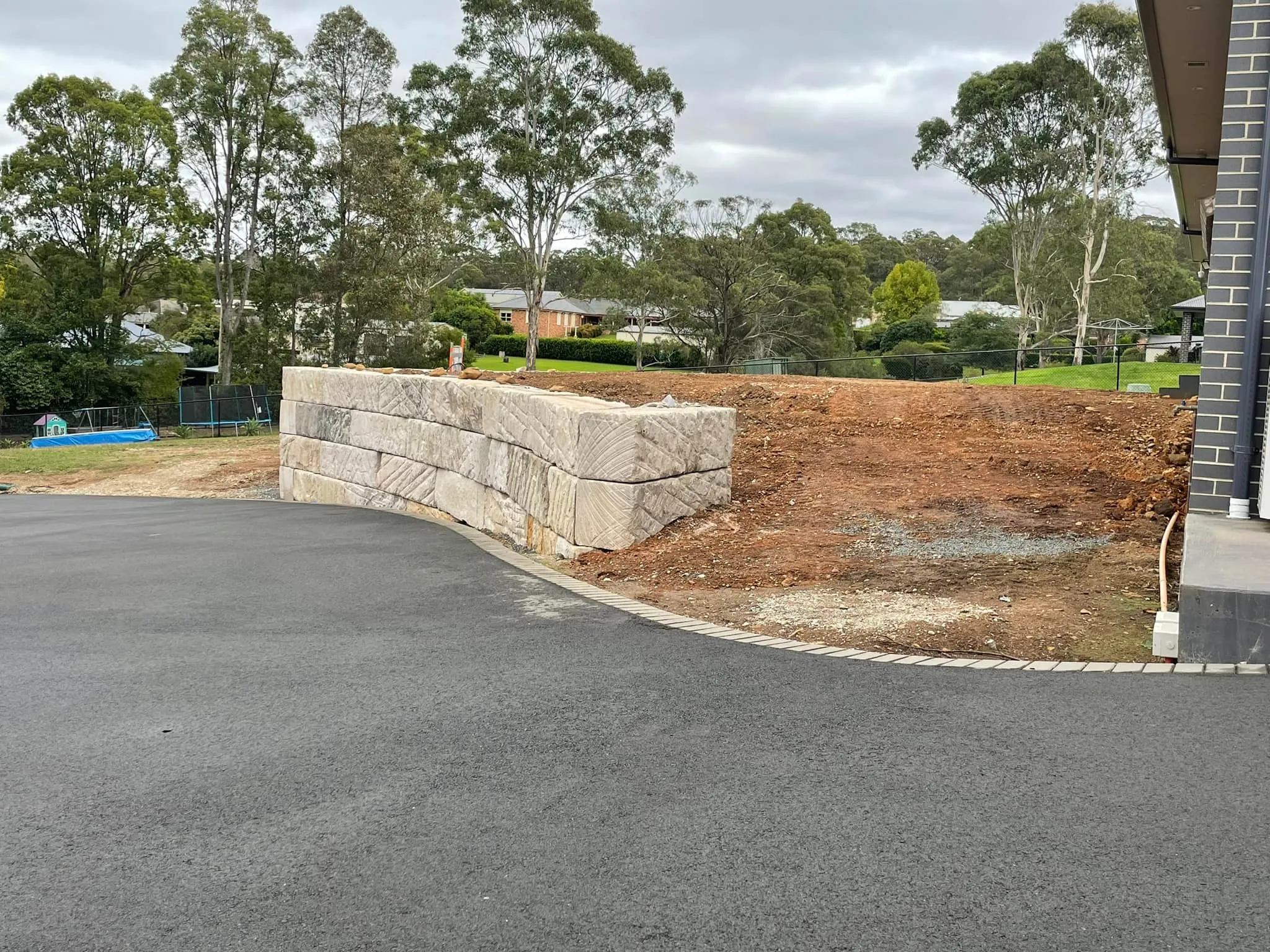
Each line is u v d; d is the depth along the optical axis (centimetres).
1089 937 233
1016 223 5159
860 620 549
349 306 4606
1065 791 315
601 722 397
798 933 238
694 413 848
